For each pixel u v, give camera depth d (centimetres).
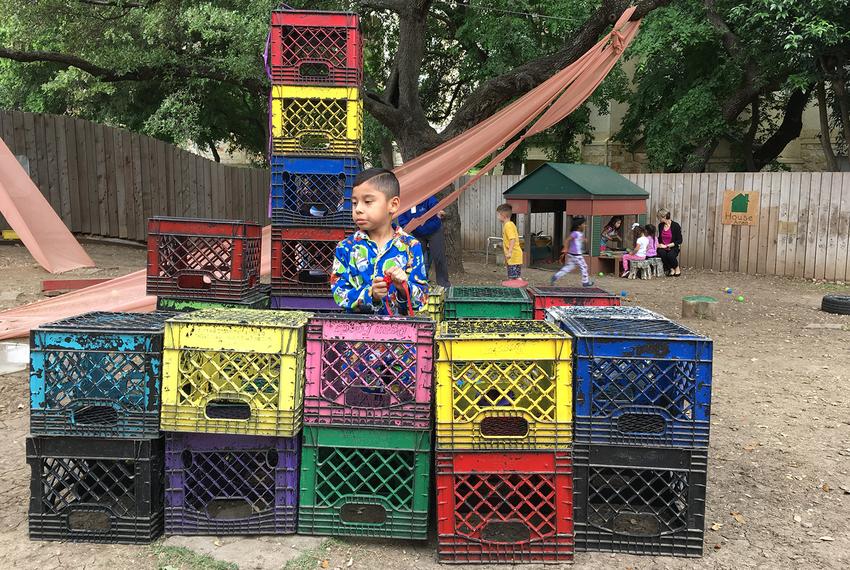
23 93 2005
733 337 766
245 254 361
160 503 286
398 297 308
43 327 275
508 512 296
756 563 275
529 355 268
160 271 361
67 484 281
